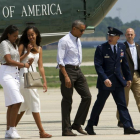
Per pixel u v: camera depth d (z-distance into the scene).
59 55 34.00
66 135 34.25
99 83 35.38
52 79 109.12
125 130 34.94
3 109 58.28
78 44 34.62
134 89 42.59
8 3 62.41
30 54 33.81
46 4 62.94
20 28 62.84
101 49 35.12
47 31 63.38
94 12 64.25
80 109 34.94
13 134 32.50
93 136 33.78
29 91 33.34
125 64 36.22
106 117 48.66
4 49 32.38
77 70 34.53
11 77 32.47
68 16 63.44
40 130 33.31
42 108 58.69
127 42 42.66
